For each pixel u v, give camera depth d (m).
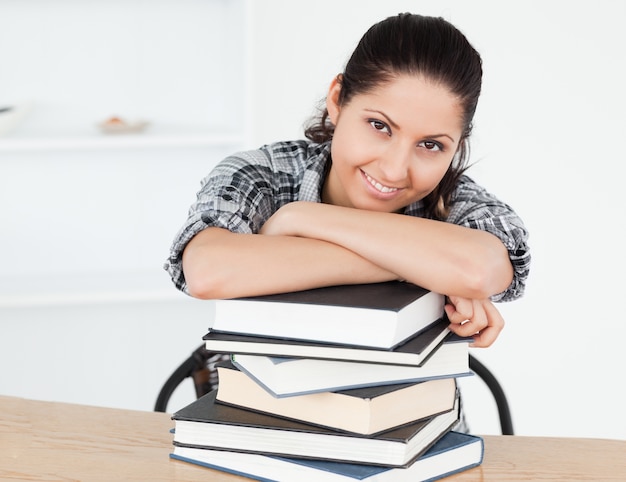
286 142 1.41
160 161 2.80
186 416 0.94
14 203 2.75
